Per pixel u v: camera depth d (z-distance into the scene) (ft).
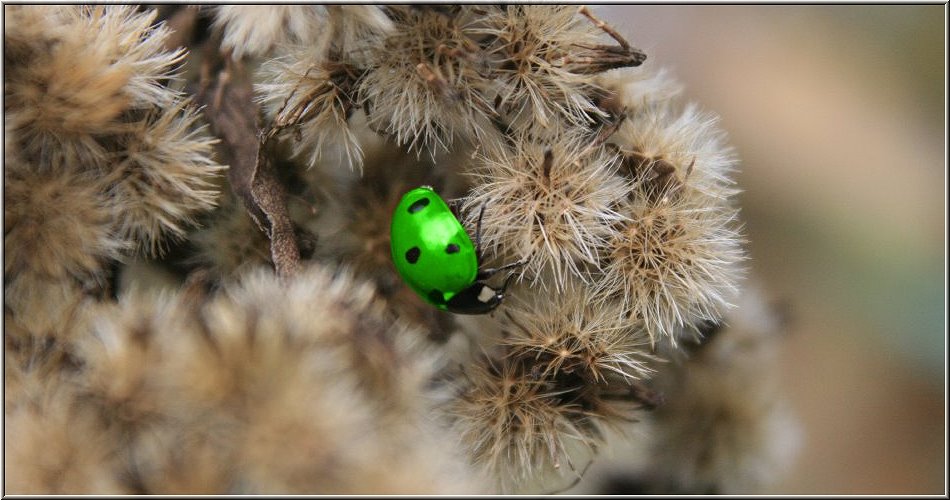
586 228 0.23
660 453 0.28
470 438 0.23
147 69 0.23
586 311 0.24
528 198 0.23
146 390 0.20
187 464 0.19
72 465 0.19
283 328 0.20
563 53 0.23
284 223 0.23
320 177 0.24
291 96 0.23
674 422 0.28
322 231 0.24
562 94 0.23
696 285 0.24
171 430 0.19
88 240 0.22
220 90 0.24
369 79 0.23
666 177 0.24
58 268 0.22
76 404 0.20
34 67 0.22
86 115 0.22
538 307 0.24
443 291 0.23
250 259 0.24
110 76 0.22
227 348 0.20
